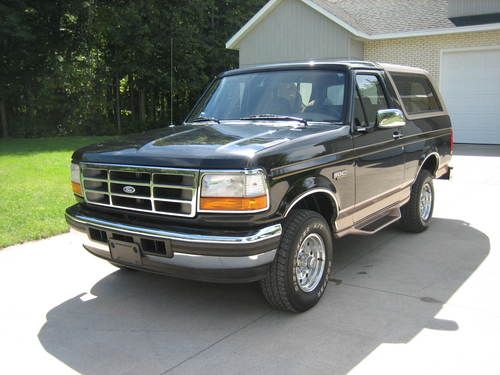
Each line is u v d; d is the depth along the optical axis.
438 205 7.98
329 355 3.52
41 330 3.97
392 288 4.69
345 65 4.95
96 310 4.33
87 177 4.27
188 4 24.20
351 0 20.62
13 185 9.06
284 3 19.05
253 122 4.90
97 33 21.69
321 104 4.84
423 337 3.75
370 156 4.93
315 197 4.37
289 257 3.92
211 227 3.66
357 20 18.77
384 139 5.20
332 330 3.88
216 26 27.02
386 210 5.52
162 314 4.24
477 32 15.86
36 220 6.84
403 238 6.27
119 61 23.31
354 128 4.71
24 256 5.66
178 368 3.40
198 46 25.09
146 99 26.67
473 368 3.33
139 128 25.06
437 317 4.08
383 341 3.70
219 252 3.56
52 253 5.76
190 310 4.31
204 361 3.48
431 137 6.39
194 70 24.95
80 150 4.51
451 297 4.48
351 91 4.79
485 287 4.69
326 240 4.34
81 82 21.34
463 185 9.52
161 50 24.02
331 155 4.32
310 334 3.83
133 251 3.93
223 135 4.28
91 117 22.38
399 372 3.29
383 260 5.46
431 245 5.98
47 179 9.69
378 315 4.13
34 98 20.47
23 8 19.89
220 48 26.56
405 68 6.20
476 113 16.38
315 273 4.32
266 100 5.11
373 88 5.29
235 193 3.56
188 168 3.65
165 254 3.75
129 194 3.96
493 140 16.23
